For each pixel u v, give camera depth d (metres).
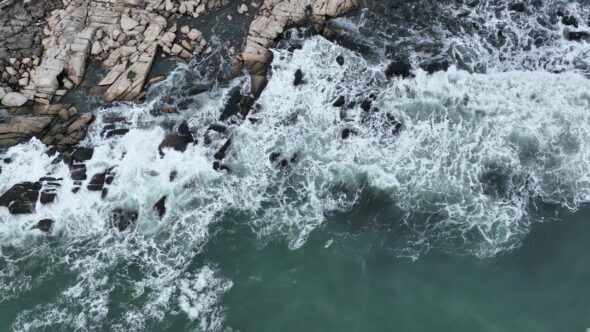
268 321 14.36
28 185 16.67
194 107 18.30
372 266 15.23
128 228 15.99
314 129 17.61
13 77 18.59
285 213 16.20
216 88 18.70
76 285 14.99
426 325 14.23
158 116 18.12
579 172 16.73
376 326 14.26
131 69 18.80
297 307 14.58
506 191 16.41
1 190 16.73
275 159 17.09
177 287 14.91
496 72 18.91
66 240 15.87
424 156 16.95
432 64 18.92
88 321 14.38
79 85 18.73
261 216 16.17
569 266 15.16
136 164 16.98
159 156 17.14
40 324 14.35
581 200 16.34
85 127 17.94
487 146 17.06
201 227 15.97
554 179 16.64
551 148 17.08
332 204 16.33
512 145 17.11
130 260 15.43
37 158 17.28
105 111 18.25
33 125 17.81
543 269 15.12
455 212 16.05
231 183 16.72
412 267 15.18
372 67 18.94
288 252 15.50
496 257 15.30
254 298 14.74
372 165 16.80
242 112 18.05
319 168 16.88
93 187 16.56
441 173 16.64
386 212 16.16
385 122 17.59
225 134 17.56
